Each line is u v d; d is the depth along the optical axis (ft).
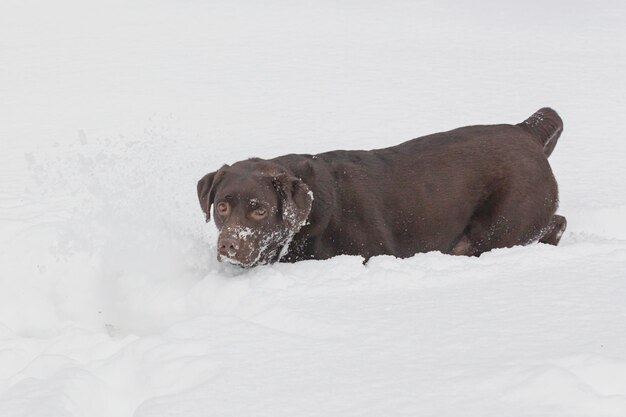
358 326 20.18
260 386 16.94
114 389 18.79
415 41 109.91
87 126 63.00
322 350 18.76
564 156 55.21
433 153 32.07
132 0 146.30
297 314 21.30
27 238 30.99
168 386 18.08
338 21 127.34
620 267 24.75
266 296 23.61
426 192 31.35
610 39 113.29
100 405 18.08
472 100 74.74
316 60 94.68
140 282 28.58
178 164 47.93
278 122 64.59
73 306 28.30
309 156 30.89
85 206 37.40
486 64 93.30
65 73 85.97
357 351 18.54
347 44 106.52
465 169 31.99
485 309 20.89
